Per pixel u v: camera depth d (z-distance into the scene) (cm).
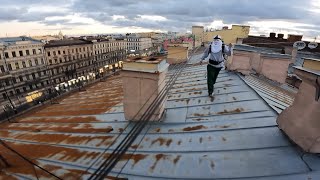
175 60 1175
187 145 358
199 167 301
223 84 650
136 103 446
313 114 284
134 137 272
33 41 4697
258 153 314
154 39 8506
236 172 283
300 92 309
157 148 360
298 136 307
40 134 495
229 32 2070
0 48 3953
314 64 295
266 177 270
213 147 343
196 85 687
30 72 4525
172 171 300
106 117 538
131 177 296
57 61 5225
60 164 342
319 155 294
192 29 2383
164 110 480
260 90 596
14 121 682
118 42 7612
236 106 477
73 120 565
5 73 4022
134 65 419
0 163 345
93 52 6425
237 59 736
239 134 367
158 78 415
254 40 1733
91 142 408
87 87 1386
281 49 1323
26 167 340
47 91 4744
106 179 293
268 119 398
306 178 262
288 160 293
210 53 541
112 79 1543
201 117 451
